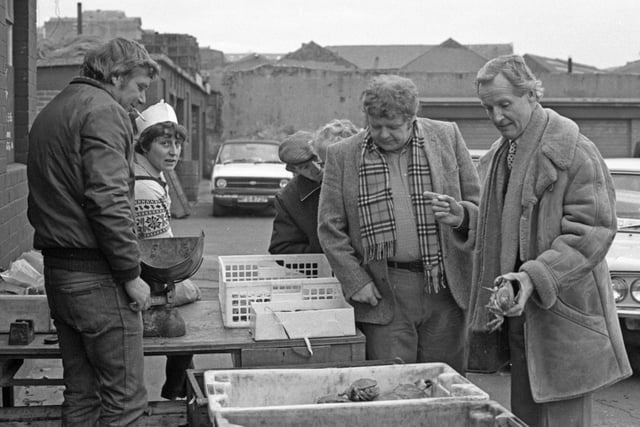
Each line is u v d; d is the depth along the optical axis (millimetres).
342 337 4184
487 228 3961
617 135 28781
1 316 4242
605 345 3812
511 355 4055
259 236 16141
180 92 26438
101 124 3584
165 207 4656
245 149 20938
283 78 38688
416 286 4285
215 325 4441
